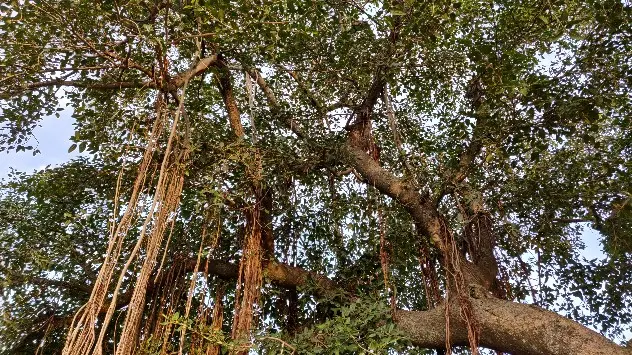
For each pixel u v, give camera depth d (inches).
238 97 261.1
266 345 163.9
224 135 227.6
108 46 170.2
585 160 197.0
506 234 210.2
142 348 157.2
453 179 197.0
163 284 205.6
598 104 167.8
